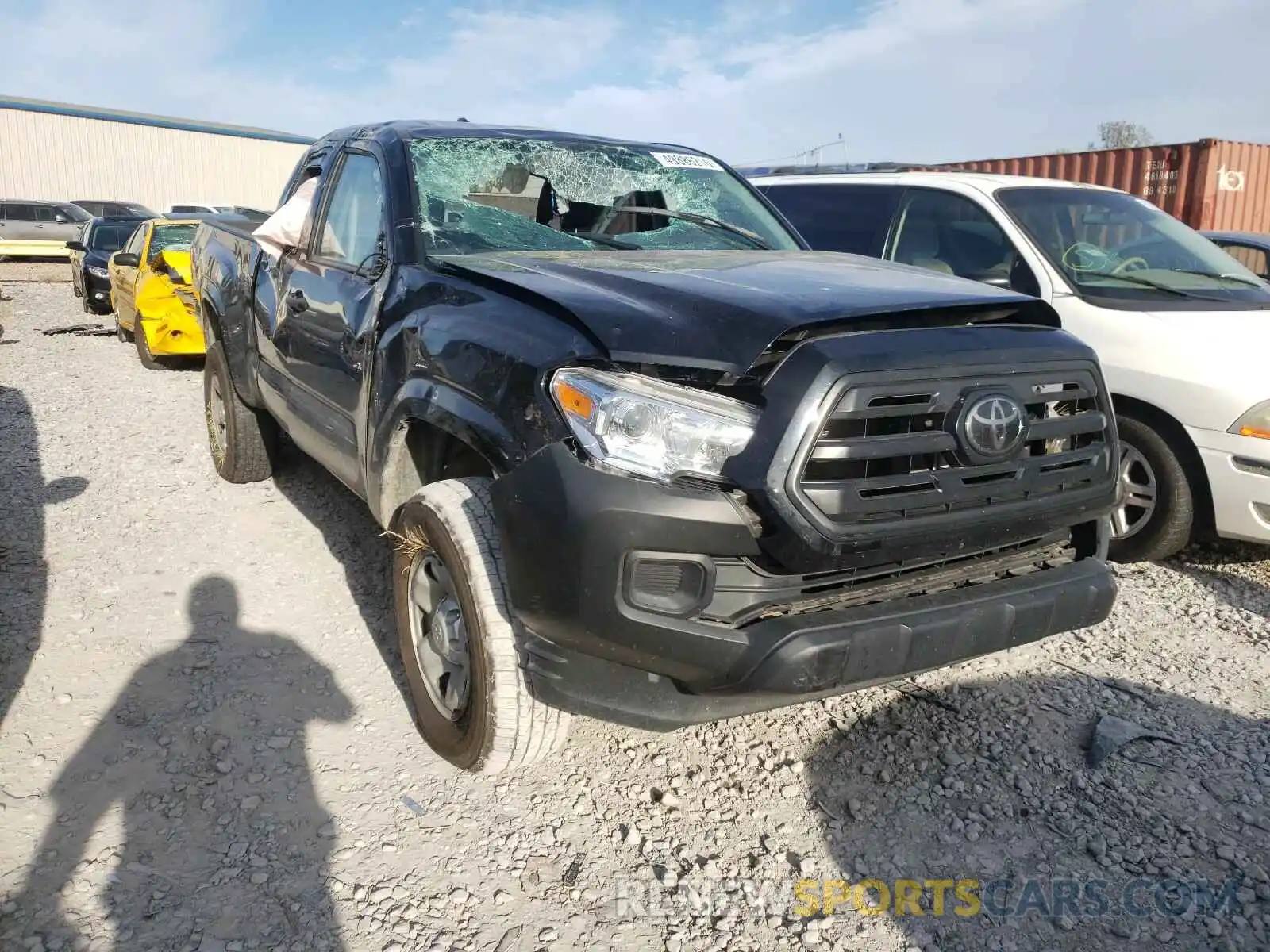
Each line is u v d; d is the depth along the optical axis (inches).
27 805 109.7
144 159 1374.3
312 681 139.9
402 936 93.9
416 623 124.3
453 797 115.2
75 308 644.7
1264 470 169.9
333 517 204.7
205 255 230.2
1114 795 118.3
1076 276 201.6
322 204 170.7
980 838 110.8
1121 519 191.6
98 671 140.2
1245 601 176.4
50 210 1060.5
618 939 95.1
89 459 245.8
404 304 128.3
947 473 96.4
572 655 97.9
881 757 125.6
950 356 96.9
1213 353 176.9
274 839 106.4
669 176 172.7
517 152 158.7
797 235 174.9
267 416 216.1
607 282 112.0
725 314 98.0
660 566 92.3
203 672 141.1
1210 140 482.0
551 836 109.3
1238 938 96.3
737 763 124.0
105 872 100.0
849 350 93.6
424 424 123.1
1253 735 131.7
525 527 96.0
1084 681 146.1
